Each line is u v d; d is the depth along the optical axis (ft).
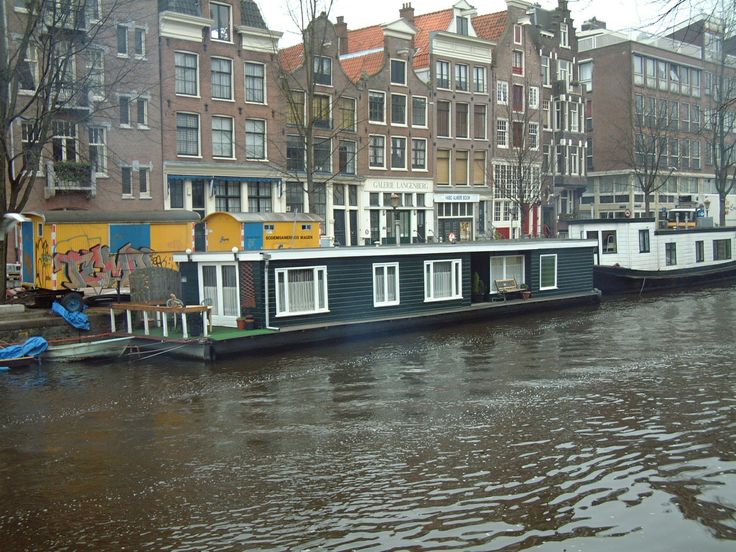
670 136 155.74
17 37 77.97
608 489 27.25
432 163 131.85
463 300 71.72
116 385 46.42
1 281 62.64
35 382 47.75
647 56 171.32
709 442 32.12
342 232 118.83
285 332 56.24
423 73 132.46
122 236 69.62
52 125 74.49
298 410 39.45
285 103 108.06
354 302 62.75
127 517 26.00
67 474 30.30
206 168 99.30
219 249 79.36
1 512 26.66
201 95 99.04
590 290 86.12
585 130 174.70
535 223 151.23
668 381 43.80
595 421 35.73
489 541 23.56
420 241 131.03
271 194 107.65
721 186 138.82
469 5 137.18
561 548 23.00
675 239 104.83
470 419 36.78
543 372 47.52
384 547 23.36
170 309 52.90
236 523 25.32
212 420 37.91
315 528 24.76
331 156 115.96
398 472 29.53
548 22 158.30
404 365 51.01
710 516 24.90
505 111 145.07
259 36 104.17
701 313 75.87
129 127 92.17
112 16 83.05
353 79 123.13
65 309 59.00
